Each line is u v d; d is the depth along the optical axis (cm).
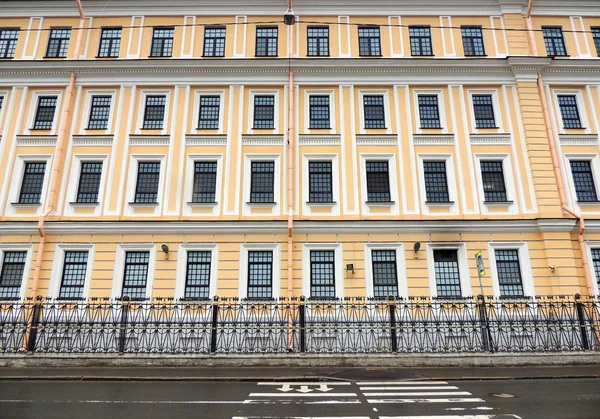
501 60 1909
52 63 1912
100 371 1171
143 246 1725
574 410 795
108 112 1912
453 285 1706
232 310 1502
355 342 1345
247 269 1717
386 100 1922
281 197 1797
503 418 744
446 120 1895
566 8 2034
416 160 1844
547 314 1404
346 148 1852
